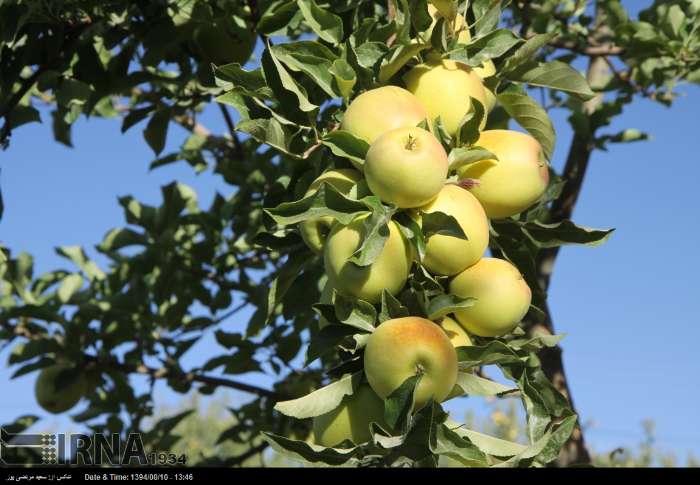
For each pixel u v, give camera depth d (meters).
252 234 2.38
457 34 1.50
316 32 1.53
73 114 2.22
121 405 2.58
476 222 1.41
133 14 1.85
